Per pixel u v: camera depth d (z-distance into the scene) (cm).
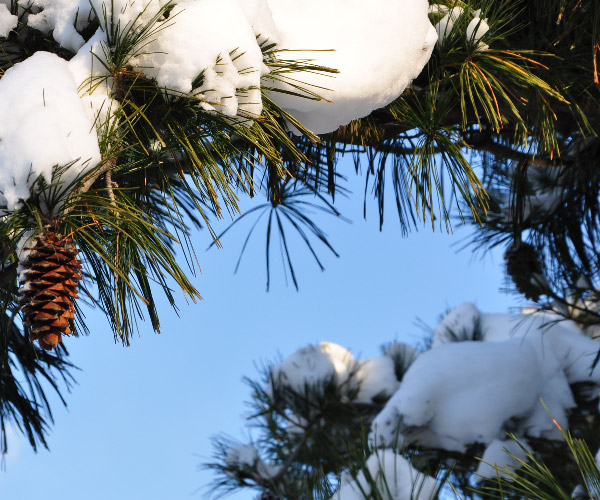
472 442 328
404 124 211
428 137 196
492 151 253
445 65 196
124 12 139
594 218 295
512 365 339
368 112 173
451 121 231
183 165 172
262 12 153
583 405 352
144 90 144
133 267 141
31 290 120
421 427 332
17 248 130
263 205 251
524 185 285
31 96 127
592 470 157
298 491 361
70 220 130
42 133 123
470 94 184
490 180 321
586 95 236
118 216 133
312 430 387
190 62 139
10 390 230
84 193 131
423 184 194
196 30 140
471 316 431
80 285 128
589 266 311
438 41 193
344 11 170
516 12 223
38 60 134
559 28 222
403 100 196
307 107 164
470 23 193
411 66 176
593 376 355
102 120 138
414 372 343
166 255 135
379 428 327
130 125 139
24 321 123
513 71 190
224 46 141
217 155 161
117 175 158
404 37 172
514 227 290
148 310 139
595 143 275
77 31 146
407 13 173
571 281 320
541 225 318
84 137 127
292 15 167
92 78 139
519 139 238
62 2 144
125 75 144
